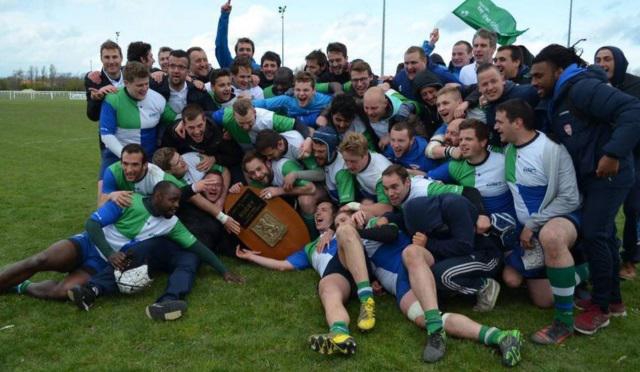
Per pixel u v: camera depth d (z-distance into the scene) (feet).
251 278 17.87
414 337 13.66
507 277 15.80
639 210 17.79
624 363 12.44
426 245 14.74
